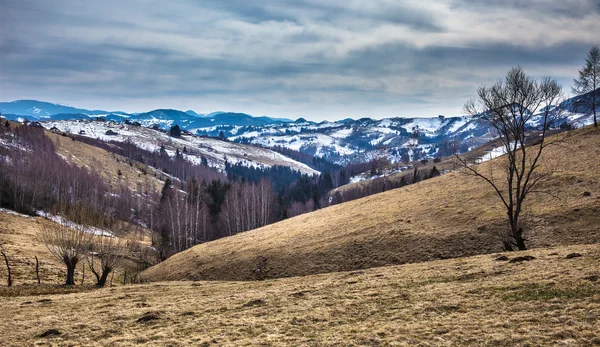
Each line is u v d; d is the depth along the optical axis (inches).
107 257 1726.1
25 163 5339.6
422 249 1659.7
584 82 2935.5
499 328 559.5
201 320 792.9
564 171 2094.0
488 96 1467.8
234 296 1055.6
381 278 1071.0
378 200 2787.9
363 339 582.2
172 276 2316.7
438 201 2218.3
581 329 518.3
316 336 624.1
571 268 805.9
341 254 1844.2
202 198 4862.2
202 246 2859.3
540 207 1732.3
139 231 4682.6
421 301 759.7
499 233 1593.3
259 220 4490.7
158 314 867.4
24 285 1560.0
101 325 814.5
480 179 2420.0
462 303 707.4
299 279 1337.4
